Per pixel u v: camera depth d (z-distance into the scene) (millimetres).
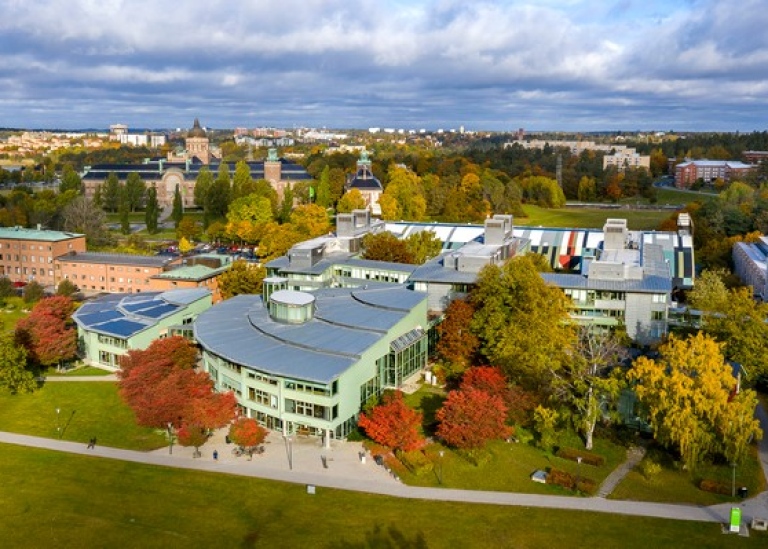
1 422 111250
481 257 144500
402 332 120188
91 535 78062
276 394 103812
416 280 143625
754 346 112125
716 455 95938
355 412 106250
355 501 85312
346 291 140375
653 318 134000
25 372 121000
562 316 119438
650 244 176750
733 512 78188
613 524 80375
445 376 121312
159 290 167750
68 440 104375
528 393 103875
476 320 119062
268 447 100625
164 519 81562
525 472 93188
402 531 78688
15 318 173125
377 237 185750
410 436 93312
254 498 86125
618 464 95625
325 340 111125
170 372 111000
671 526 80062
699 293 150000
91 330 137375
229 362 111750
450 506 84125
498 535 77938
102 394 123312
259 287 166500
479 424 92188
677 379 89938
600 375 108062
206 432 103312
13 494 87438
